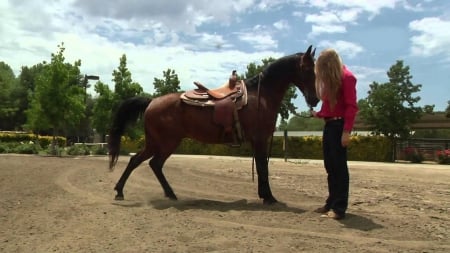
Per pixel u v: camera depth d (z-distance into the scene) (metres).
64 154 25.88
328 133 5.93
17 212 6.23
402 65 34.81
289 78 7.14
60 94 27.27
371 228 5.34
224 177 11.97
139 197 7.79
